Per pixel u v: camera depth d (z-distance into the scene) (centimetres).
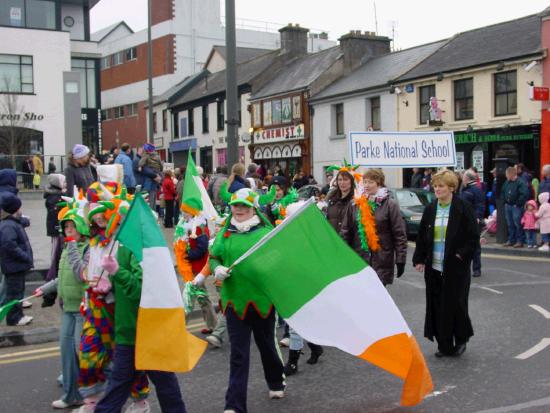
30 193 2864
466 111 2462
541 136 2164
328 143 3167
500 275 1189
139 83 5481
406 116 2695
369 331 506
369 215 695
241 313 516
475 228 666
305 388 592
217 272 512
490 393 559
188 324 855
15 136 3359
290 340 632
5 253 799
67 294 542
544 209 1467
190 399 567
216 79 4422
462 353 683
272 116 3569
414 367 497
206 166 4312
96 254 499
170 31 5169
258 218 545
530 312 869
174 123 4741
